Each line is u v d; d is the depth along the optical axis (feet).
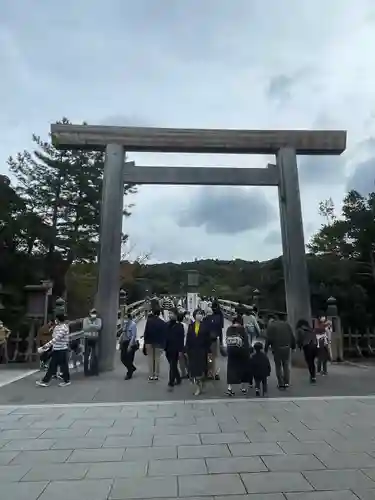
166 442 18.06
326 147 46.80
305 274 43.91
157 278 183.42
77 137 44.47
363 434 19.04
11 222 66.33
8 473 14.58
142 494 12.74
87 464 15.40
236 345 29.30
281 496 12.47
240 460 15.66
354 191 66.95
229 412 23.77
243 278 144.05
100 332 40.55
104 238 42.55
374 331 57.82
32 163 75.72
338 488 13.02
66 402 26.78
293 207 45.27
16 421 22.06
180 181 44.83
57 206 75.05
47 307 50.98
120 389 31.27
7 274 67.21
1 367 44.55
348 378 35.94
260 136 46.34
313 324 45.80
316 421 21.53
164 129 45.27
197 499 12.35
